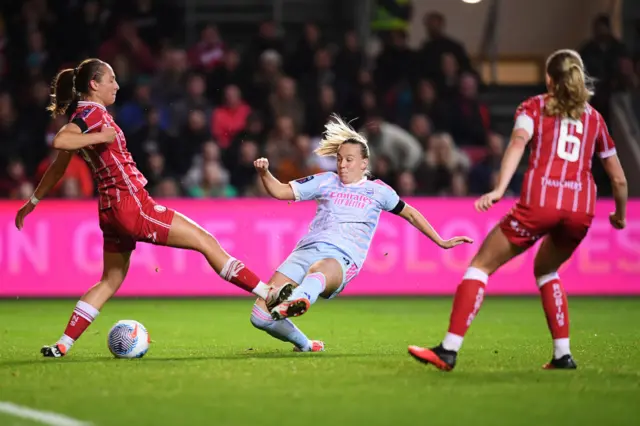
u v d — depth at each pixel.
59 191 44.09
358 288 42.75
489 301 40.66
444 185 45.62
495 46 58.25
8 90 51.81
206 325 31.77
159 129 46.41
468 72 51.81
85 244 41.94
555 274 20.34
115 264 22.61
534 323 32.19
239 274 22.02
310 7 58.66
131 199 21.62
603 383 18.20
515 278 42.94
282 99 48.84
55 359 22.02
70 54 52.47
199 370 19.88
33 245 41.88
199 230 22.02
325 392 17.27
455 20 59.41
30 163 48.47
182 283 42.38
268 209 42.31
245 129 47.69
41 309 37.59
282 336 23.17
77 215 42.03
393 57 51.22
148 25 53.25
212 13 57.88
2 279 41.72
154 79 49.41
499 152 47.69
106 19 52.84
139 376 19.08
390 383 18.17
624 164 50.28
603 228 42.75
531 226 19.08
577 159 19.17
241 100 49.56
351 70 51.16
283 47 52.03
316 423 14.77
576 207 19.06
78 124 21.16
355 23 57.84
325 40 57.41
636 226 42.88
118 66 49.97
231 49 55.66
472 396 16.88
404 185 44.34
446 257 42.91
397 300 41.28
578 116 19.12
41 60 52.22
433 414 15.40
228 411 15.62
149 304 39.53
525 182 19.16
